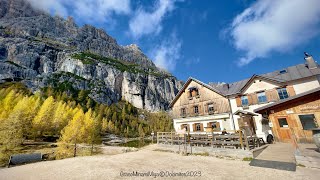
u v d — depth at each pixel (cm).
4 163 2256
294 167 1039
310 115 1638
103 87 16350
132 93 19225
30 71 14125
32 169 1304
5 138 3472
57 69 16712
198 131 3027
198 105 3152
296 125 1695
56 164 1462
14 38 16850
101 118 11694
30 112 5375
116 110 15188
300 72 2347
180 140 1967
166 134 2247
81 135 4466
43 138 5359
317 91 1576
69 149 3388
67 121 6550
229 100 2798
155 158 1628
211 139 1722
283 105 1805
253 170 1062
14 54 15300
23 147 3759
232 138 1634
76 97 13350
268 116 1905
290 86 2295
